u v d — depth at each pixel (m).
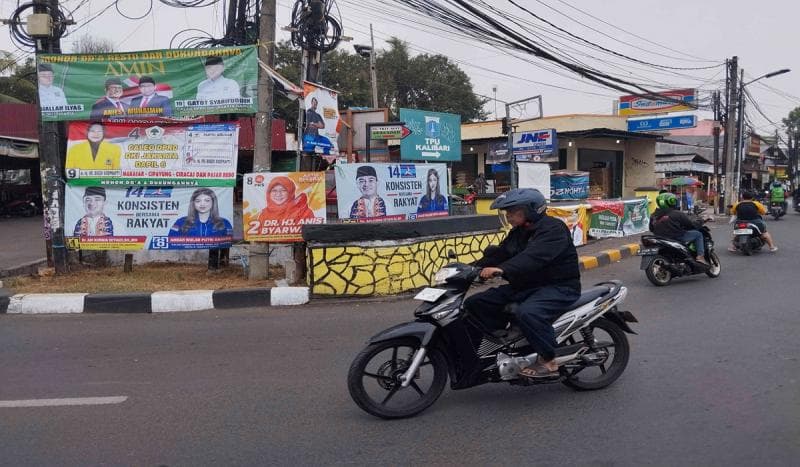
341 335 6.90
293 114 31.03
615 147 29.20
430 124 14.52
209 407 4.73
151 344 6.63
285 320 7.70
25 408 4.73
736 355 5.85
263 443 4.06
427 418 4.48
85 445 4.04
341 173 9.68
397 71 40.66
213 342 6.68
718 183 29.84
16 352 6.36
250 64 9.54
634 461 3.70
